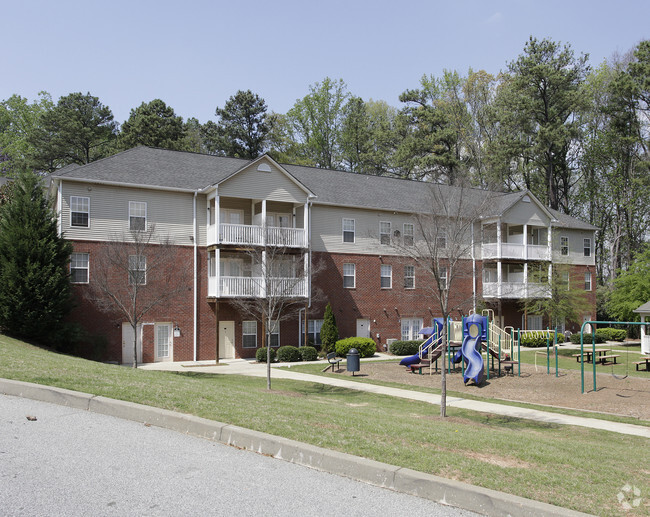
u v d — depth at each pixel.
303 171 35.62
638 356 31.16
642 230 51.28
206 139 57.28
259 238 28.19
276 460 7.22
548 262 37.66
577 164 54.03
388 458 7.12
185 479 6.31
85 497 5.66
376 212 33.91
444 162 50.94
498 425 14.10
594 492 6.53
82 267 25.59
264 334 29.70
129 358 26.31
